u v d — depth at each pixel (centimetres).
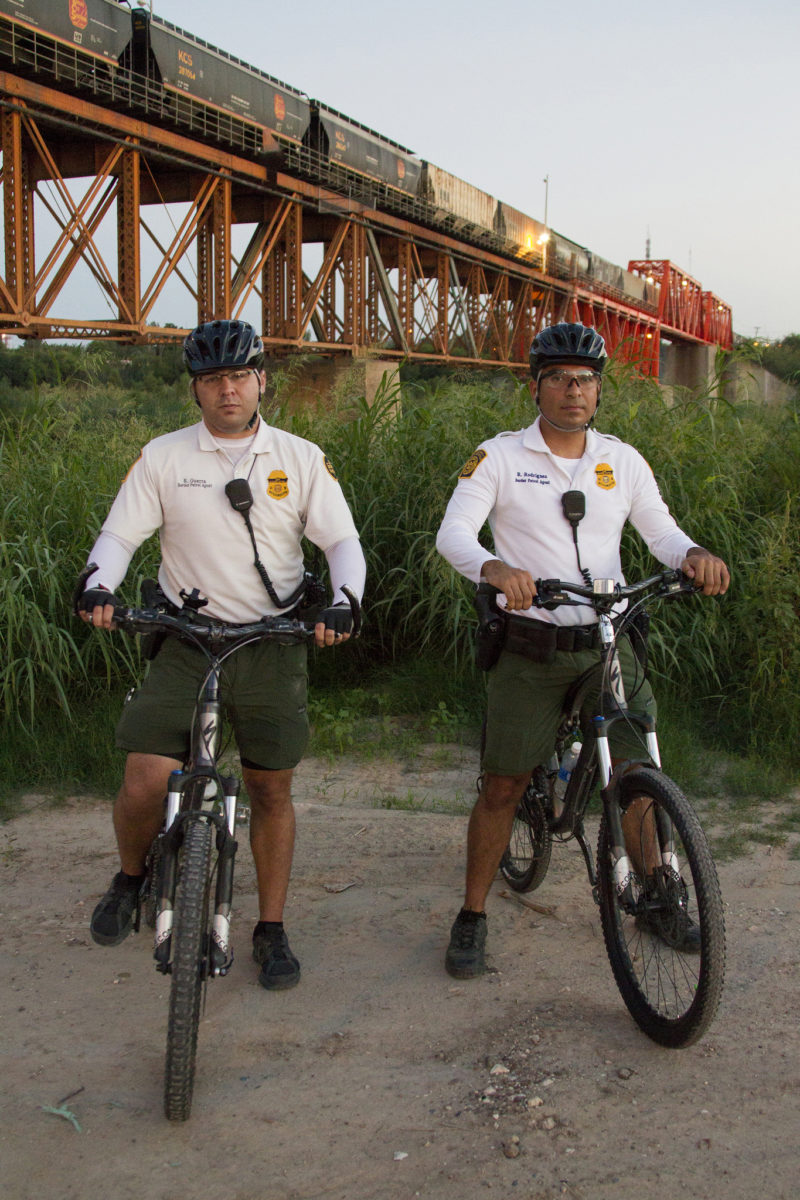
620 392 662
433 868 381
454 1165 215
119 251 2488
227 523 274
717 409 669
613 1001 283
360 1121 230
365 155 3350
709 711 548
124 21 2264
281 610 285
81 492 576
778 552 537
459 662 595
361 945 319
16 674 485
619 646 287
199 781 248
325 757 515
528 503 287
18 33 1997
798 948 311
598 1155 216
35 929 330
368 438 662
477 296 4322
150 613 246
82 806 448
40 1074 249
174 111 2503
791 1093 237
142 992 290
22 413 650
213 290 2958
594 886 289
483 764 297
